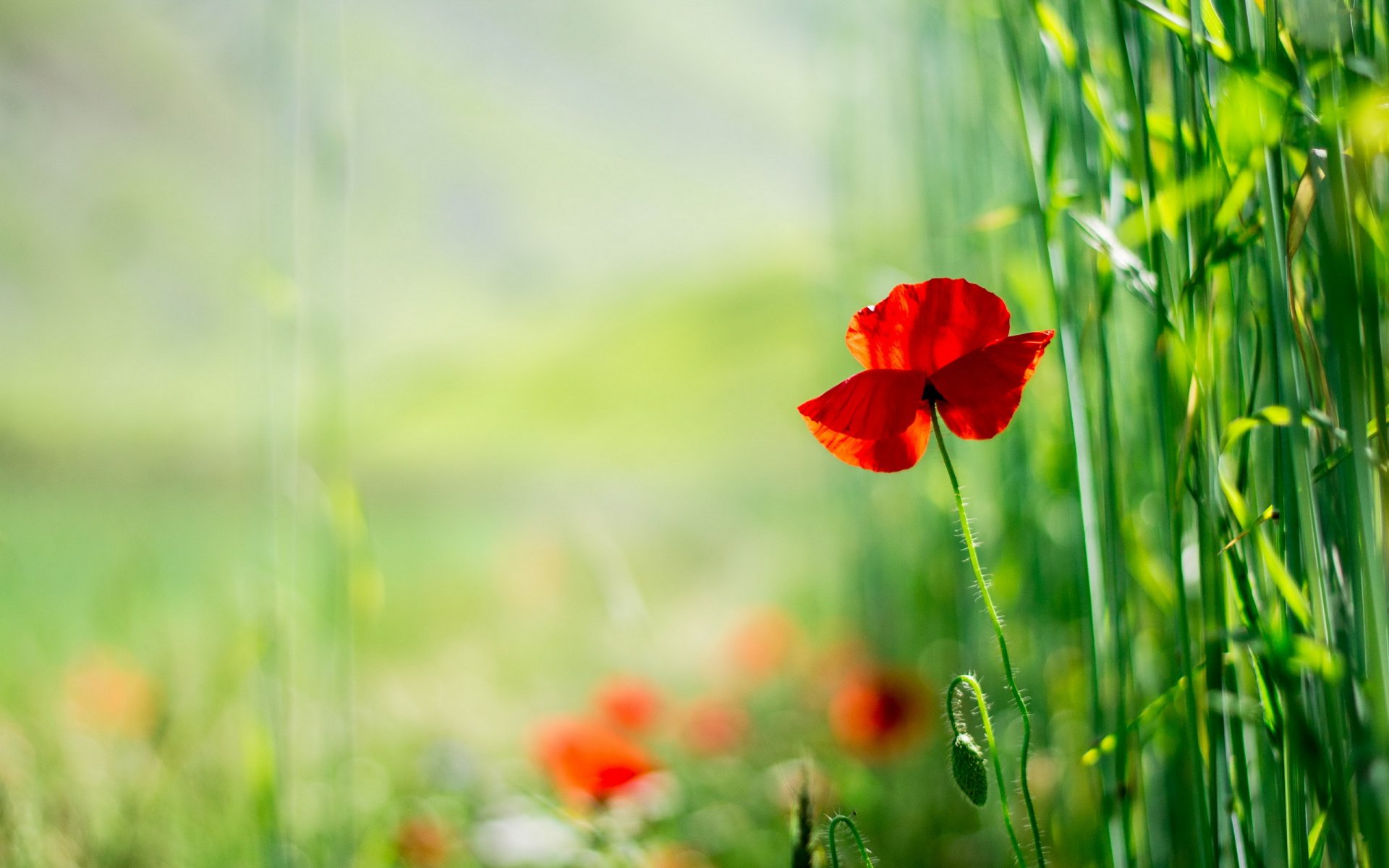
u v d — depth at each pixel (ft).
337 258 4.76
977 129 4.97
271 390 4.74
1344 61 3.68
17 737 5.46
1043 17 3.96
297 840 4.80
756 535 18.47
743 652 9.23
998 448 5.00
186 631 6.44
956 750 3.85
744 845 5.57
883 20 6.55
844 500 8.40
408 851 4.94
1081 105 4.06
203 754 5.42
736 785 6.48
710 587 16.20
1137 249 4.00
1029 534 4.72
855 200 6.98
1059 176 4.23
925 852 5.54
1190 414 3.81
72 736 5.68
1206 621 3.84
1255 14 3.80
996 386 3.78
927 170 5.66
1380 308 3.74
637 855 4.52
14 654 6.37
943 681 5.91
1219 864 3.86
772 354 43.55
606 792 4.55
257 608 4.72
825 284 7.32
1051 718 4.68
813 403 3.84
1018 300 4.66
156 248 20.03
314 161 4.77
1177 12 3.82
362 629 6.16
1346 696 3.70
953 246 5.45
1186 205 3.82
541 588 12.80
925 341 3.81
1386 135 3.67
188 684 5.68
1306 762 3.70
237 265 4.78
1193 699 3.85
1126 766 4.03
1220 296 3.88
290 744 4.74
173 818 5.07
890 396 3.79
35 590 7.04
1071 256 4.15
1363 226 3.66
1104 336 4.03
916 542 6.49
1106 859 4.03
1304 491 3.69
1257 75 3.70
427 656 10.87
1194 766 3.85
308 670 4.86
